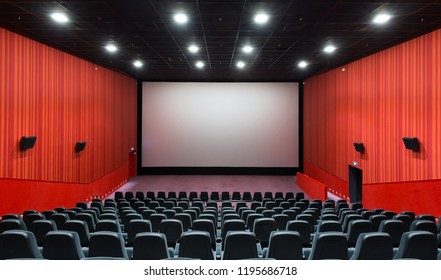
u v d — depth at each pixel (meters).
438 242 6.69
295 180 23.12
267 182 22.47
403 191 11.86
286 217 8.29
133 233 7.00
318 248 5.04
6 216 7.82
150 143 24.50
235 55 16.98
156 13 10.54
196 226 7.25
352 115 17.30
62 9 10.15
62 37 13.12
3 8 10.04
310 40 13.70
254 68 20.98
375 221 7.90
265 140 24.48
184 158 24.56
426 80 11.84
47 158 13.74
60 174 14.73
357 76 16.86
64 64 15.10
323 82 20.89
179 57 17.56
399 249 5.06
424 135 11.92
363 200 14.18
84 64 16.91
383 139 14.54
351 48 14.86
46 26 11.72
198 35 13.13
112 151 20.25
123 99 21.95
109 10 10.24
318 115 21.66
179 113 24.44
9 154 11.52
